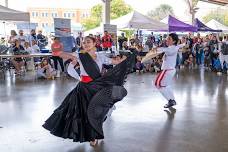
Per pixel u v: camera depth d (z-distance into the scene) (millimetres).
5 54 12492
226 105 6891
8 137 4656
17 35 13672
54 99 7438
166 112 6230
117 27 15188
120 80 4250
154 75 12258
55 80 10789
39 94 8078
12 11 11992
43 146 4301
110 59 4371
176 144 4398
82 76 4207
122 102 7133
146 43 15977
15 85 9617
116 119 5676
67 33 12516
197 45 16953
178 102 7195
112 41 14312
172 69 6531
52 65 11930
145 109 6477
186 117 5844
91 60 4160
